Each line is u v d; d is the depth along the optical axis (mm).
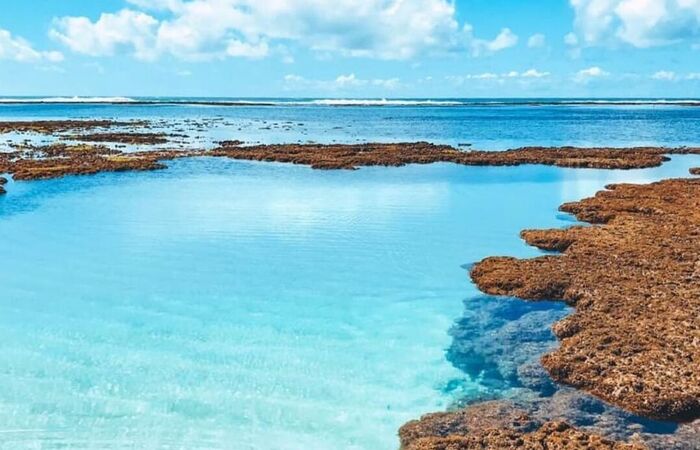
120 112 147375
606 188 36531
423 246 25375
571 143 67312
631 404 12211
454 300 19125
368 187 39094
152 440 11977
